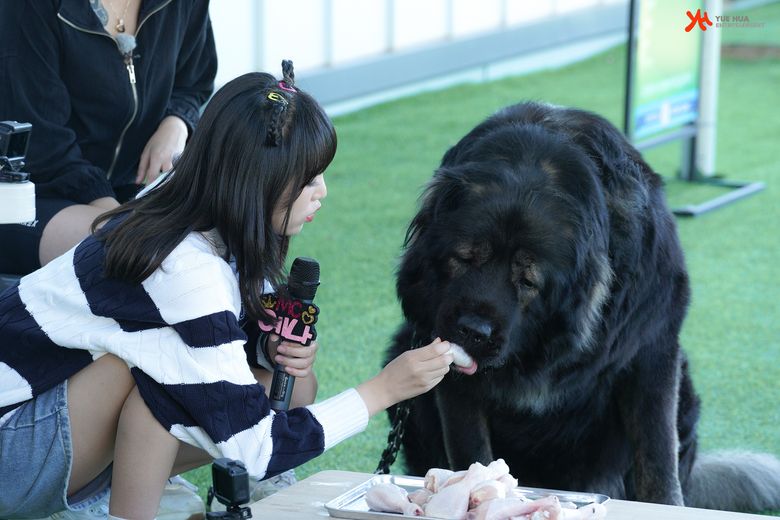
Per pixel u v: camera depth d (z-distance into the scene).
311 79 9.61
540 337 3.05
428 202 3.13
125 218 2.51
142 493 2.45
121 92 3.63
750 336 5.27
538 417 3.31
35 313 2.51
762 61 13.83
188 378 2.37
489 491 2.18
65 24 3.46
